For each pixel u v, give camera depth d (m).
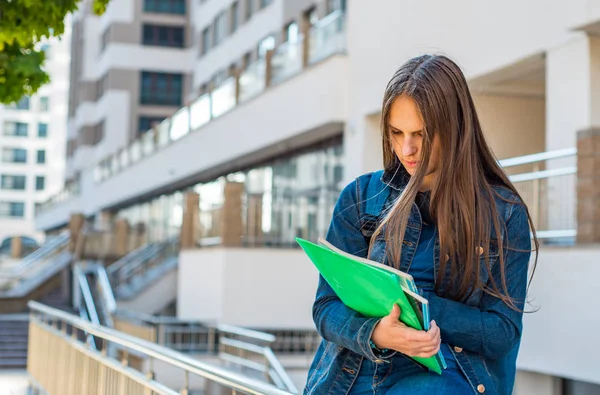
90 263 28.25
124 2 43.84
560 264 8.45
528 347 8.95
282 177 22.28
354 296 2.28
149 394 5.59
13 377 17.61
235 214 16.88
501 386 2.36
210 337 15.57
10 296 29.52
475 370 2.28
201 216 18.98
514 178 9.54
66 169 56.31
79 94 50.28
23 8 9.34
